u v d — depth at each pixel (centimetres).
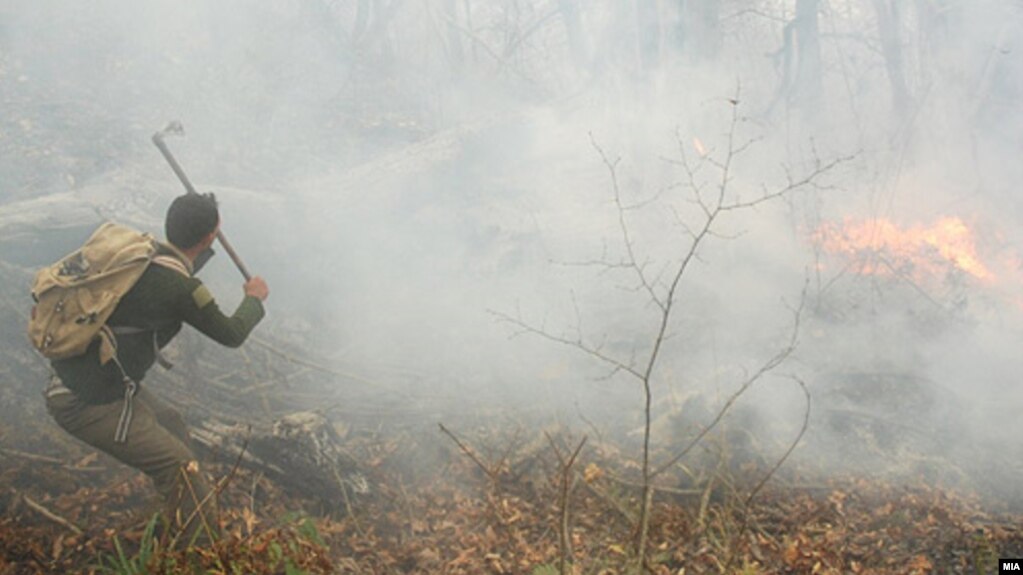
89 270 303
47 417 413
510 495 392
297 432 371
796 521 384
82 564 326
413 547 351
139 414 317
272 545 306
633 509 377
